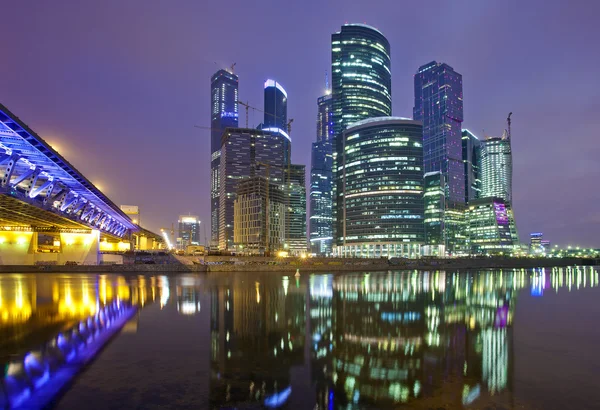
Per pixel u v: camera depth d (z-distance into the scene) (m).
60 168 60.41
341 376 14.16
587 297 45.75
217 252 145.50
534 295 47.75
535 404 11.63
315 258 141.50
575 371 14.98
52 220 88.44
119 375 13.78
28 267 91.38
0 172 60.16
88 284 53.66
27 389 12.33
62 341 18.75
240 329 22.42
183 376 13.80
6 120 42.25
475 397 12.23
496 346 19.09
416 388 12.99
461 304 36.41
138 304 32.56
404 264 154.75
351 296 42.34
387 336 21.12
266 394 12.26
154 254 119.69
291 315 28.03
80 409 10.83
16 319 24.61
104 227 118.06
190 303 33.91
